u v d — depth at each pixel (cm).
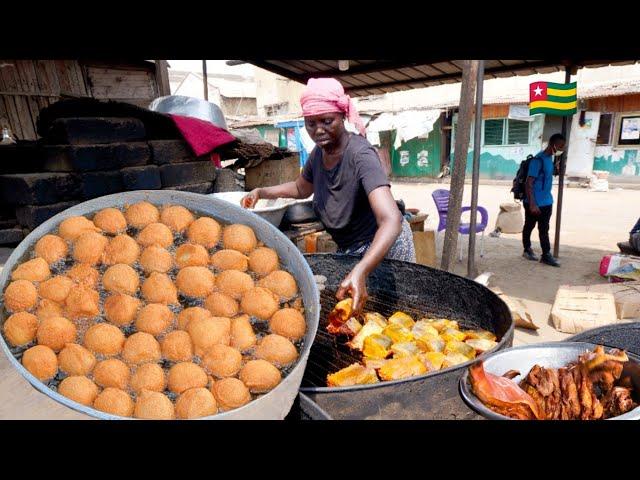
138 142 387
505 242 771
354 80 653
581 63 531
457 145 444
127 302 132
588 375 127
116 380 116
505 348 164
